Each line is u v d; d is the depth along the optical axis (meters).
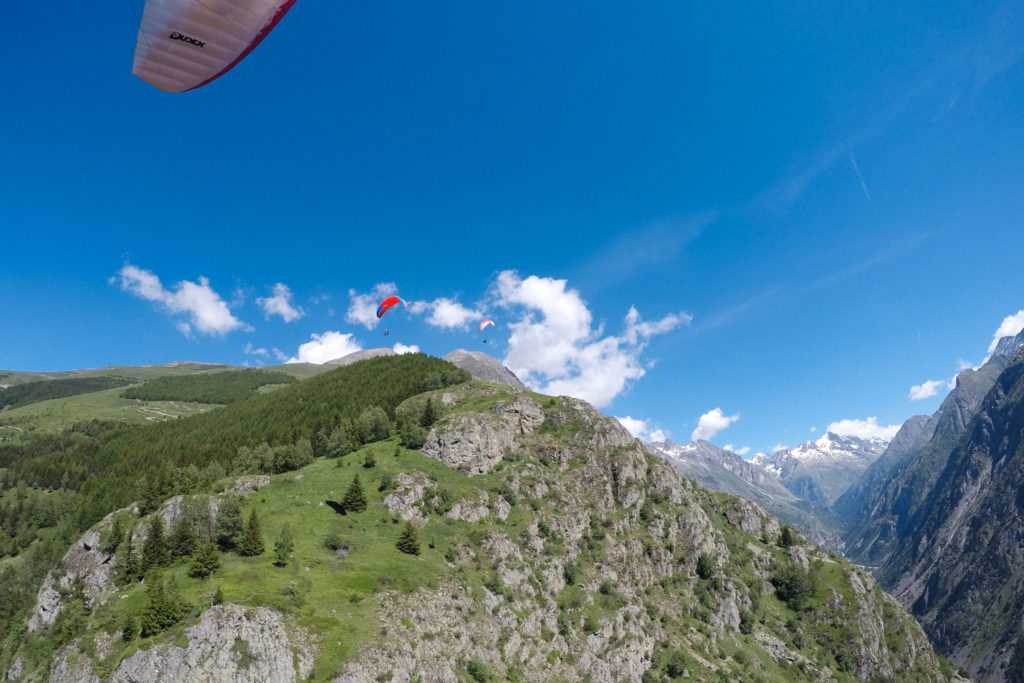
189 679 62.72
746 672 126.69
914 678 165.25
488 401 174.25
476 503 121.19
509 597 101.44
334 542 93.12
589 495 147.88
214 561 80.06
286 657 66.69
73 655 69.69
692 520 162.88
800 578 175.00
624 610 118.56
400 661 72.81
